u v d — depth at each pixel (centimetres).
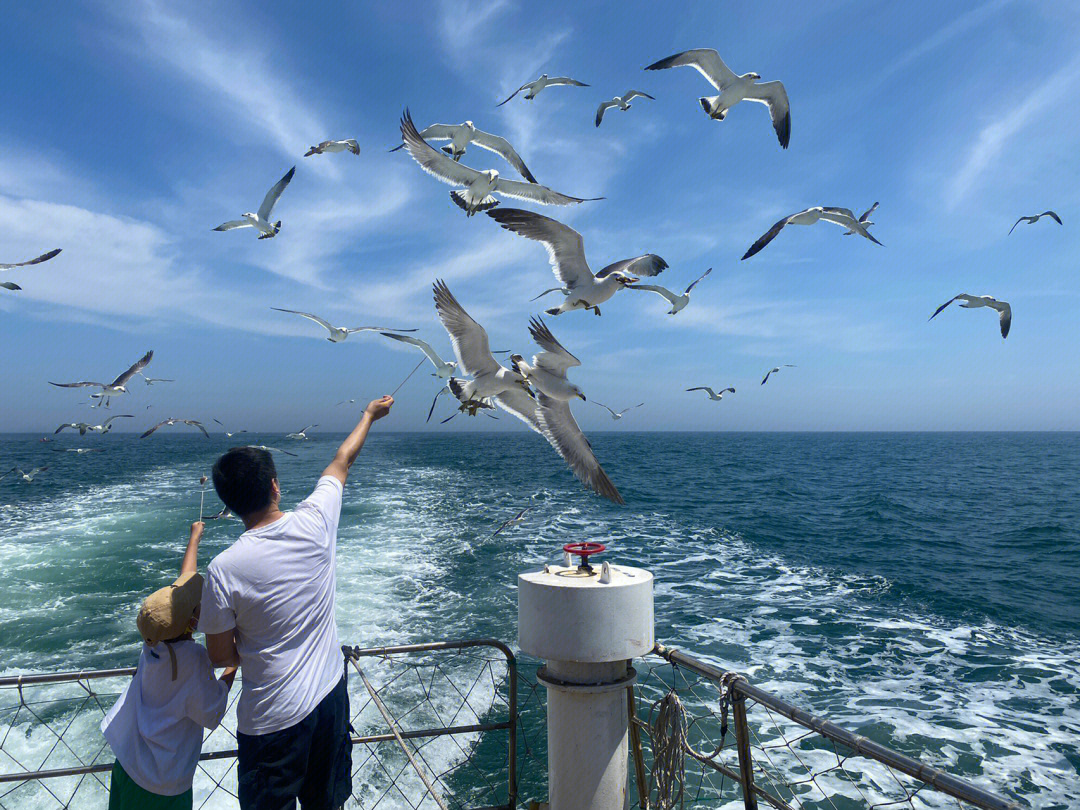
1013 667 1095
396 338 936
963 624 1321
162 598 291
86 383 1216
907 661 1116
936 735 866
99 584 1544
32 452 7256
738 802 702
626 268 766
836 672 1067
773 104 874
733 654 1135
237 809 652
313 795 290
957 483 4381
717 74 873
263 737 274
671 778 348
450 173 817
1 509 2714
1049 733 874
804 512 2906
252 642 276
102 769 359
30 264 834
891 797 720
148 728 287
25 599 1420
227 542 1997
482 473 4394
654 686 973
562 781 332
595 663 327
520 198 834
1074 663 1115
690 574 1702
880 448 10750
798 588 1571
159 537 2084
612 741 329
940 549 2100
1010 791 755
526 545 1945
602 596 317
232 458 286
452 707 877
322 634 290
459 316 601
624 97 1156
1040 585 1642
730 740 828
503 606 1318
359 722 839
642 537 2180
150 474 4178
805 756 798
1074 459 7500
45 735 802
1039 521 2688
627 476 4578
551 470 4650
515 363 644
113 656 1086
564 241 740
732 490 3741
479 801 697
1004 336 1014
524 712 859
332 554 299
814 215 842
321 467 4759
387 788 715
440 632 1173
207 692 294
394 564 1683
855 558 1944
